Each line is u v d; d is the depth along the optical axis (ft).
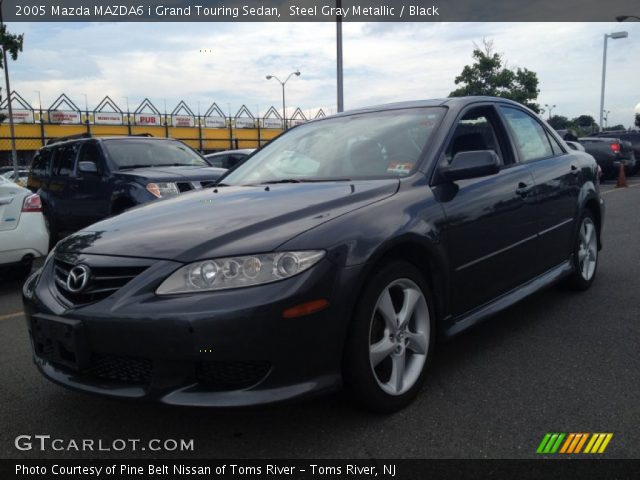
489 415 9.24
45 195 30.53
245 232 8.63
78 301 8.84
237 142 187.21
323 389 8.28
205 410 7.90
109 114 161.17
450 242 10.51
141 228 9.57
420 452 8.23
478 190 11.50
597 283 17.37
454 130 11.83
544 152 14.96
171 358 7.94
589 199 16.02
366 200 9.70
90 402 10.48
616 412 9.21
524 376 10.74
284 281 8.00
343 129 13.08
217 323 7.75
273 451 8.47
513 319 14.20
